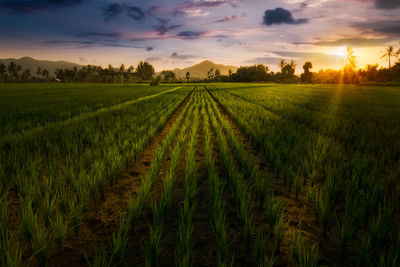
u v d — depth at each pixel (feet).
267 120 34.30
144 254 8.71
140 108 53.67
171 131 27.22
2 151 17.65
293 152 18.06
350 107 57.67
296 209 12.14
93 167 14.35
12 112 45.83
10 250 7.83
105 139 22.47
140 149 20.93
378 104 65.67
